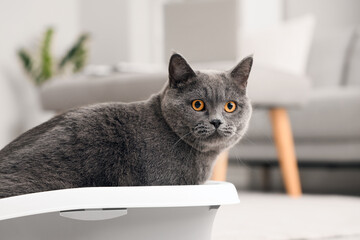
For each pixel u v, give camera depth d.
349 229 1.69
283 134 2.76
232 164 3.45
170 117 1.25
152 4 5.34
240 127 1.35
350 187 3.15
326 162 2.88
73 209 1.06
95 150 1.18
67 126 1.19
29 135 1.22
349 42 3.48
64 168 1.16
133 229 1.11
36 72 4.54
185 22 2.60
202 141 1.27
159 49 5.30
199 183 1.32
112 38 5.25
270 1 4.71
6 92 4.42
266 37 3.26
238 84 1.34
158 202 1.09
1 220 1.09
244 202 2.52
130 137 1.23
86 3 5.32
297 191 2.81
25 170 1.13
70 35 5.23
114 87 2.41
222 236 1.56
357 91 2.83
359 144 2.75
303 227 1.74
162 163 1.24
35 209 1.05
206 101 1.28
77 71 4.70
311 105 2.88
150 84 2.25
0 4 4.36
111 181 1.21
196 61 2.58
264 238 1.52
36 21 4.78
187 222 1.16
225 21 2.53
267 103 2.49
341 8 4.10
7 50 4.44
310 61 3.57
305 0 4.27
